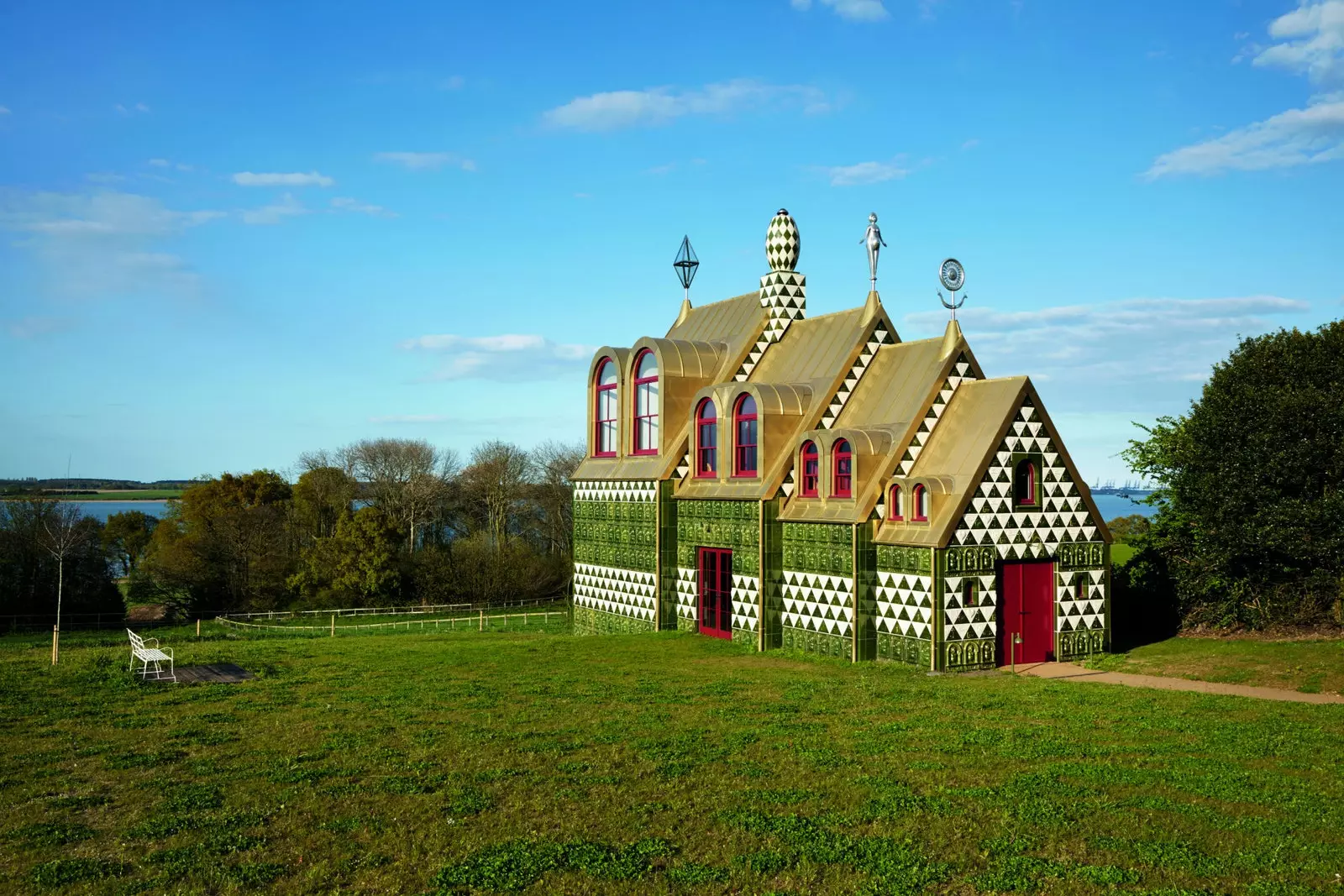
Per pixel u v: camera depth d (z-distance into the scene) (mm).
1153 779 16922
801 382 37438
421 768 17875
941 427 32438
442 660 32281
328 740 20094
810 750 18953
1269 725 21047
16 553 72250
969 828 14734
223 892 12898
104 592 75188
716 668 30422
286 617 74938
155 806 15922
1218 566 34031
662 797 16219
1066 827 14719
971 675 28812
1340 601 32562
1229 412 33812
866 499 31672
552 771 17656
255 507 86750
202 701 24484
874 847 14047
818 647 33062
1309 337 33688
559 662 31875
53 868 13445
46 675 28438
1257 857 13594
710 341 43375
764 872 13336
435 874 13297
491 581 83812
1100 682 27516
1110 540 32312
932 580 29328
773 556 34812
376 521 81875
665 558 39750
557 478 104812
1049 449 31297
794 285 41344
